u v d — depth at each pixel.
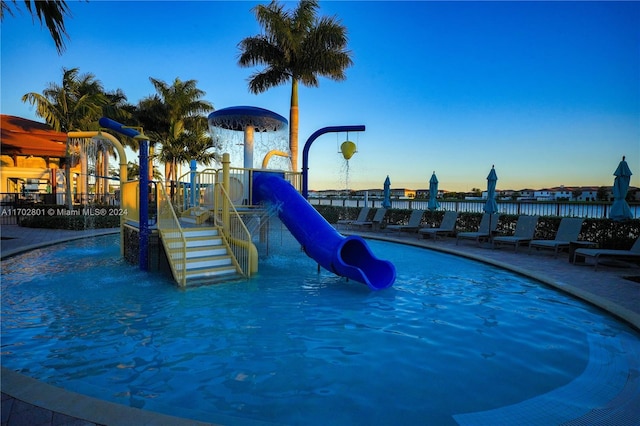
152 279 8.11
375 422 3.16
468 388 3.74
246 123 12.16
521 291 7.45
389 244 14.02
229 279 8.05
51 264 9.66
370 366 4.21
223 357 4.41
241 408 3.35
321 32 20.14
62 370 4.07
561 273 8.54
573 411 3.34
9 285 7.57
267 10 19.62
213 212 10.24
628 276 8.20
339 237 8.17
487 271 9.34
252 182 10.82
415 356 4.48
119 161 10.79
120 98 31.30
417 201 20.92
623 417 3.25
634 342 4.95
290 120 21.20
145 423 2.77
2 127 26.70
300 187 12.05
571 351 4.66
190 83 32.44
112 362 4.27
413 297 7.00
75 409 2.93
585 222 11.79
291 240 12.91
